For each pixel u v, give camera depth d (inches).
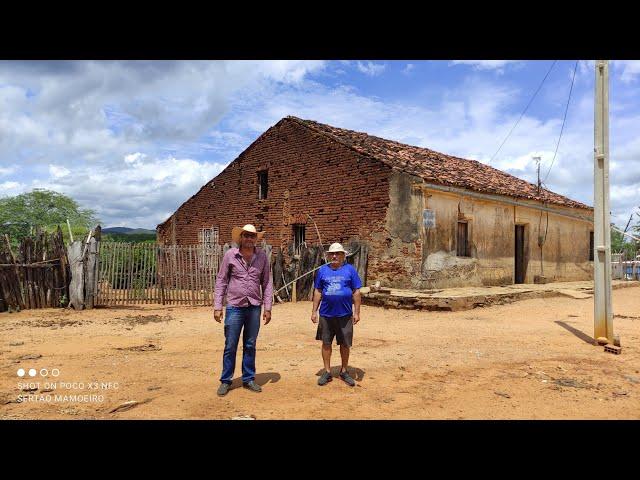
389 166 586.9
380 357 283.4
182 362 265.7
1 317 437.4
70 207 1201.4
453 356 286.0
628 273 1026.7
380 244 593.0
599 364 269.1
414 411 188.5
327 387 219.1
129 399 198.4
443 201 588.4
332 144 669.9
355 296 231.3
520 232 743.7
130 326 398.6
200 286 555.2
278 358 280.5
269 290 223.1
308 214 699.4
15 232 1016.2
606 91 332.5
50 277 502.6
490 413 187.2
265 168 780.0
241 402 196.9
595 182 330.3
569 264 832.9
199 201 905.5
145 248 561.3
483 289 591.5
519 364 267.1
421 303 491.8
